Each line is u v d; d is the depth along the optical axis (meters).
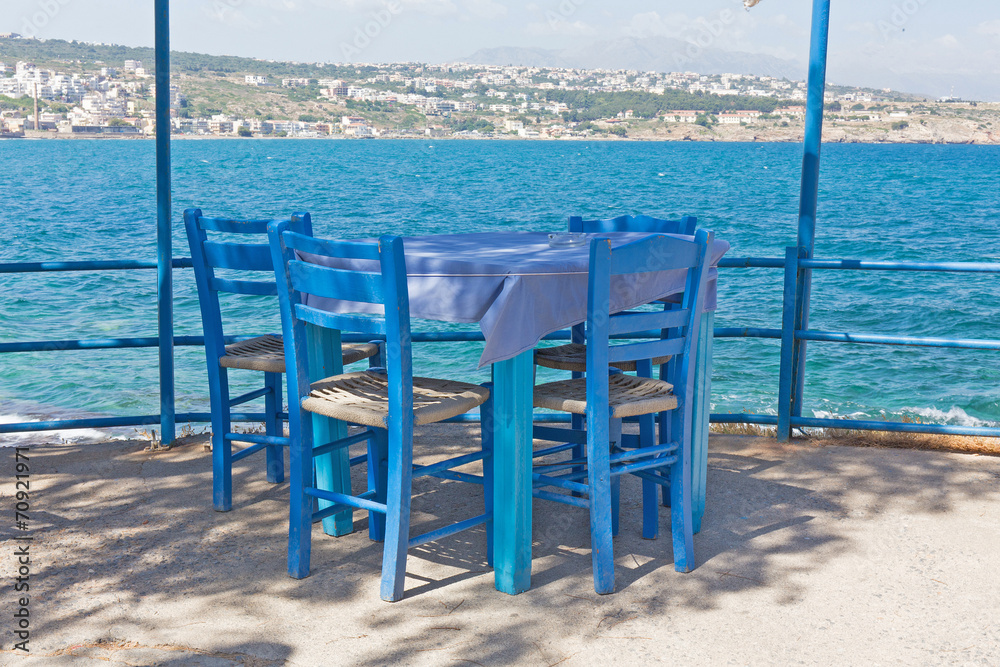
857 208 40.69
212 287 3.04
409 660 2.14
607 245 2.32
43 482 3.53
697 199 45.56
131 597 2.49
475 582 2.61
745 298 15.79
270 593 2.53
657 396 2.60
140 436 4.34
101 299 14.33
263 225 2.84
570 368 2.99
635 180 60.59
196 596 2.50
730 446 4.05
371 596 2.51
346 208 39.22
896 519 3.12
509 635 2.27
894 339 3.75
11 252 22.52
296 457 2.60
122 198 41.88
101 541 2.92
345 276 2.35
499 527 2.51
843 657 2.17
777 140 174.25
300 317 2.54
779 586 2.58
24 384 8.92
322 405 2.50
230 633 2.28
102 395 8.54
